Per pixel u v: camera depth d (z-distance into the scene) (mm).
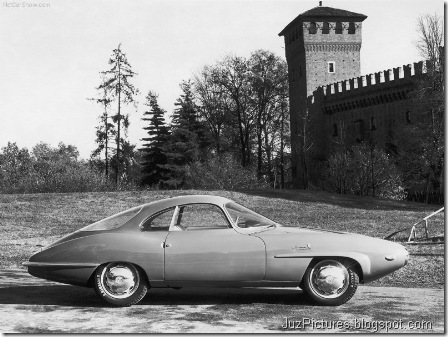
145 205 7363
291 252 6969
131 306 7082
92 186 38812
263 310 6793
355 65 93312
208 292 8125
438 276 10516
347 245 7004
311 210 30375
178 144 73250
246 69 86625
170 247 7000
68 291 8273
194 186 47719
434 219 25375
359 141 78812
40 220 24844
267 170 87812
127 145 67375
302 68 93438
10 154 93500
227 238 7047
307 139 84125
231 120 87562
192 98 80750
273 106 88750
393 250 7086
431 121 48406
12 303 7293
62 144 103688
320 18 92250
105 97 66438
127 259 6996
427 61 50562
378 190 47844
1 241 17922
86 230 7312
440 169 46969
